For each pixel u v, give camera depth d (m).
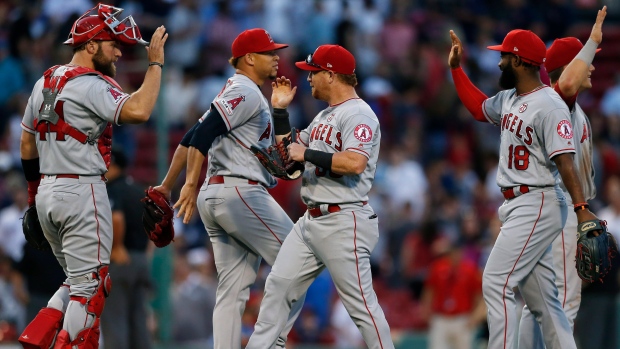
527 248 26.09
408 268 57.59
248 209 27.84
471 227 54.62
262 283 51.62
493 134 69.56
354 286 26.44
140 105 25.14
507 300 26.19
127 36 26.03
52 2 68.50
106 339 35.91
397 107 67.75
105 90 25.27
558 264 28.41
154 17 66.62
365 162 25.70
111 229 26.19
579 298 28.61
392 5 74.38
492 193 63.22
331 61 26.59
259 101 27.58
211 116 26.80
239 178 27.91
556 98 25.83
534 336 28.16
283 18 69.00
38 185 27.47
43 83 25.95
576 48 28.73
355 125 26.00
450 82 70.19
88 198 25.58
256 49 27.75
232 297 28.55
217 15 68.56
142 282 36.84
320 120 26.88
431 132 68.62
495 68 74.12
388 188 61.97
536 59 26.02
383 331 26.48
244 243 28.34
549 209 26.03
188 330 50.53
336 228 26.36
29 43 66.44
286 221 28.48
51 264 37.50
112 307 35.94
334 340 53.00
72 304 25.59
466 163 66.50
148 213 26.92
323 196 26.47
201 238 57.12
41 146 25.72
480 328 49.91
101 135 25.98
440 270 50.19
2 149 63.75
